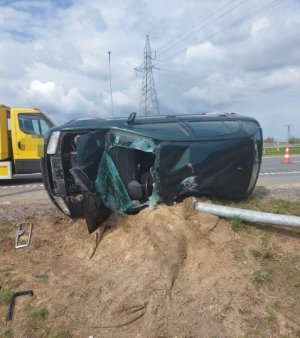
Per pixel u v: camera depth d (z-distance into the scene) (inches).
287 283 207.8
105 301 206.5
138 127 246.1
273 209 273.6
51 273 233.6
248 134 262.5
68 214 277.1
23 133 550.3
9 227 277.3
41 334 194.2
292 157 1045.2
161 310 197.9
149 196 253.3
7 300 213.8
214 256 217.9
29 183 573.0
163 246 222.2
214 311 194.4
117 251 238.1
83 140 244.2
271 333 184.7
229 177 257.3
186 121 261.7
